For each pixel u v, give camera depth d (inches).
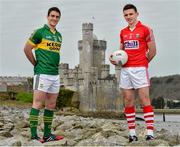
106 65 4682.6
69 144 468.1
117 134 574.9
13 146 442.3
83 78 4542.3
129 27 473.4
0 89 4537.4
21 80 4835.1
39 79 483.5
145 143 446.6
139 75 463.8
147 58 474.6
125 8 469.7
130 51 467.5
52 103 500.7
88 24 4665.4
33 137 490.0
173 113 5807.1
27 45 486.3
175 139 517.7
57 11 487.5
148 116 465.4
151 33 467.8
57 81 496.4
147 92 465.7
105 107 4495.6
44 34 483.5
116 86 4520.2
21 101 3678.6
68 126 732.0
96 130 619.5
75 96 4488.2
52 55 486.6
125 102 479.2
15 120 888.9
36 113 487.8
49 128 498.9
